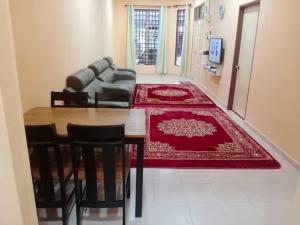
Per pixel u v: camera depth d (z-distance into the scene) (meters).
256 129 4.05
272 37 3.58
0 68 0.88
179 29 9.44
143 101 5.81
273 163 3.09
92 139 1.73
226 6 5.59
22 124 1.02
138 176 2.08
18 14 2.37
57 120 2.23
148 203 2.36
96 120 2.24
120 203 1.95
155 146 3.48
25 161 1.06
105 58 6.73
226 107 5.48
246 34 4.71
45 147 1.72
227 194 2.51
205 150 3.40
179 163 3.05
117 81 6.44
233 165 3.03
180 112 5.06
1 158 0.96
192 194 2.50
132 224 2.11
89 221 2.13
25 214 1.07
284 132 3.25
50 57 3.19
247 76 4.63
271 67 3.60
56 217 2.20
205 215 2.22
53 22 3.26
